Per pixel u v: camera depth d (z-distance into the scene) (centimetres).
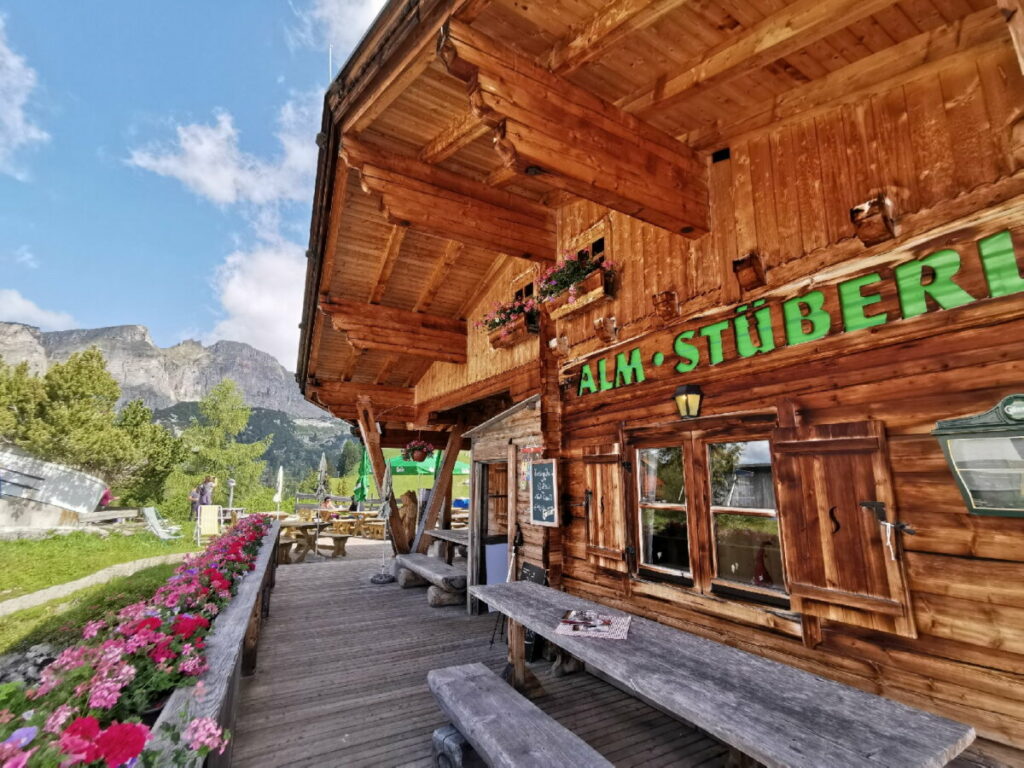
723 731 190
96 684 186
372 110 445
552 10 295
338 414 1092
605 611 351
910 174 271
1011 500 219
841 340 289
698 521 359
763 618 308
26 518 1627
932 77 268
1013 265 229
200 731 169
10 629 622
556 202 581
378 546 1363
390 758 316
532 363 633
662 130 377
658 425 398
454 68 293
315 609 672
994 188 238
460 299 835
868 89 293
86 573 1023
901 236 270
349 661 480
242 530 647
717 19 285
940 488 241
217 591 355
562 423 512
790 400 310
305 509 1800
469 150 516
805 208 321
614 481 427
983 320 235
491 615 645
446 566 770
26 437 2050
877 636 259
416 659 486
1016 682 212
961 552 232
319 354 971
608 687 414
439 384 972
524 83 307
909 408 256
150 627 237
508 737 251
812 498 288
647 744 327
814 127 321
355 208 635
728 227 367
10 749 134
